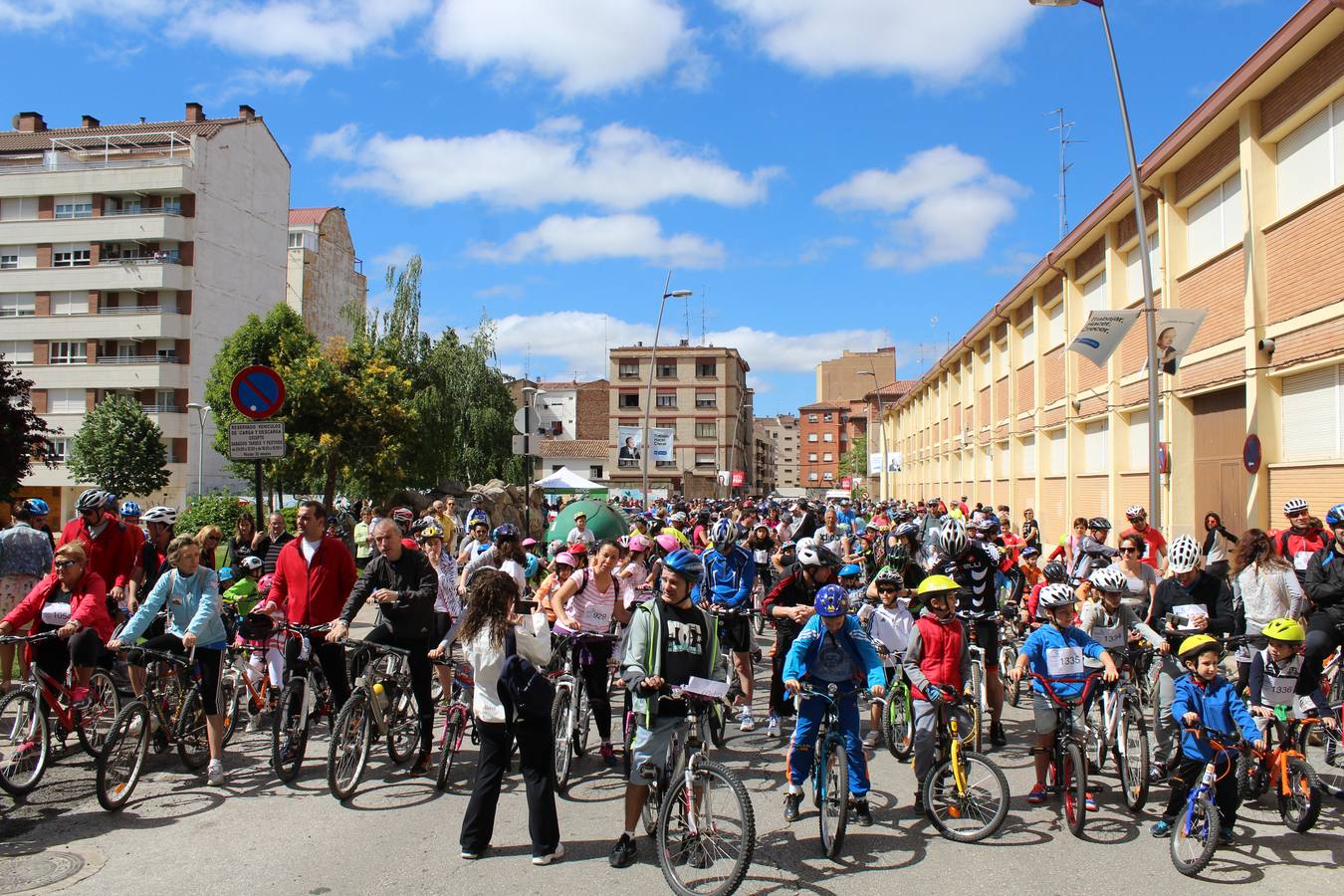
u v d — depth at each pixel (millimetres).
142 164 48312
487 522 13711
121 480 44156
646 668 5484
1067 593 6297
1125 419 19672
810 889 5043
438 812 6355
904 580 9609
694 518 20500
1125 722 6562
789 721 9305
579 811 6449
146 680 7102
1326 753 6898
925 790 6047
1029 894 4980
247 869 5285
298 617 7469
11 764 6598
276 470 29891
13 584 8969
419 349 41875
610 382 87000
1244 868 5383
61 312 48812
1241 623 8727
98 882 5090
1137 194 13188
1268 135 13125
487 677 5559
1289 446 13016
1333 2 10523
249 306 53375
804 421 136250
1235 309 14195
